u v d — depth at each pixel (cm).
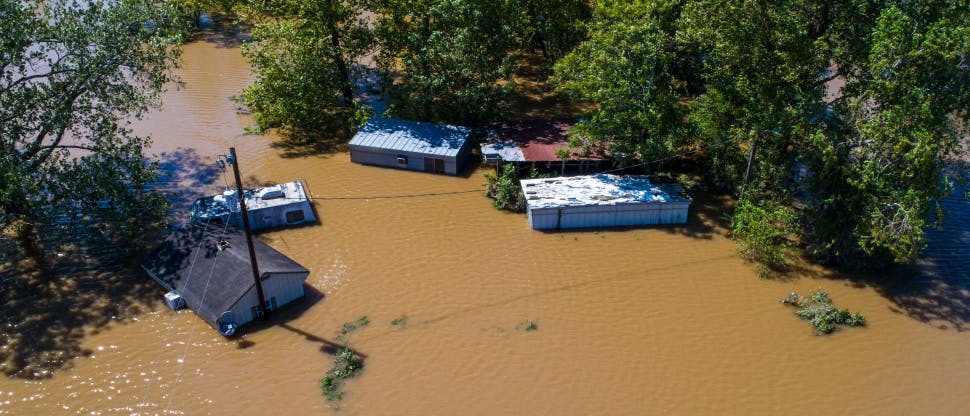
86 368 3067
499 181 4431
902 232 3319
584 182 4369
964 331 3394
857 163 3562
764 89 3966
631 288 3678
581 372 3119
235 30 7594
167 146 5053
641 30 4159
